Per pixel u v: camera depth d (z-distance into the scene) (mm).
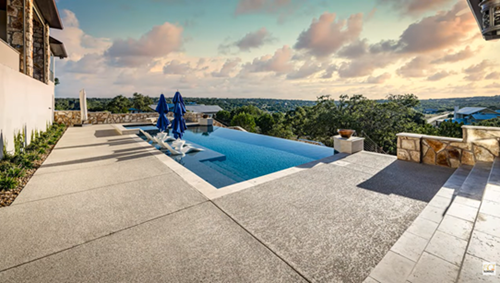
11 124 6426
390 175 4734
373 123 32781
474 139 4906
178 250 2275
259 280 1860
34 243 2375
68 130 12836
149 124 18078
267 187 4098
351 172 4973
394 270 1902
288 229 2674
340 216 2990
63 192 3861
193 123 18391
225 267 2023
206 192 3867
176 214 3068
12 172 4488
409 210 3150
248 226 2752
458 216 2535
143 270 1983
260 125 64125
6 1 10516
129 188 4062
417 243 2291
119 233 2594
